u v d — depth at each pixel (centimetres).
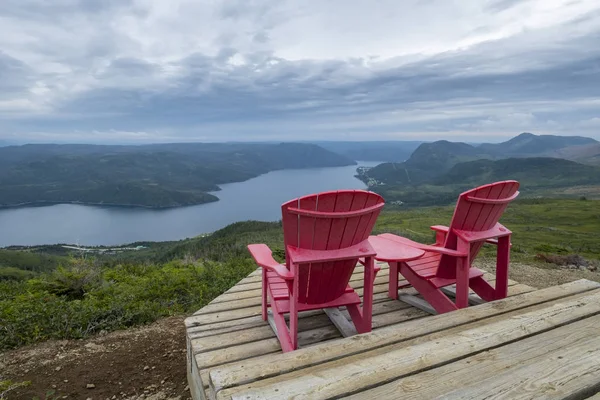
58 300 443
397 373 134
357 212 197
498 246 274
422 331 176
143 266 838
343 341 167
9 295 550
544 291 226
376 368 138
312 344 230
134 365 304
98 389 272
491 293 280
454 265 265
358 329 236
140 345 340
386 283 349
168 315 427
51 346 340
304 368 146
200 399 206
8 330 352
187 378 275
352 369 138
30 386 275
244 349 224
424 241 1644
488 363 140
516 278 574
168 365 302
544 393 119
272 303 242
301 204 191
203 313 285
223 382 136
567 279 572
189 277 593
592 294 214
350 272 227
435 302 269
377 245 266
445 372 135
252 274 394
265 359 153
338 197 192
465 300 250
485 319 190
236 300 313
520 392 120
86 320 379
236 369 146
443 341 159
